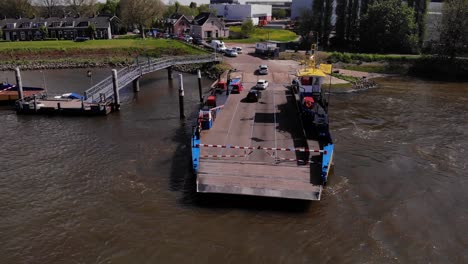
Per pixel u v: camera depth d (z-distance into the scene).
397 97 56.00
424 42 90.56
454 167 31.20
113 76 45.62
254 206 24.81
